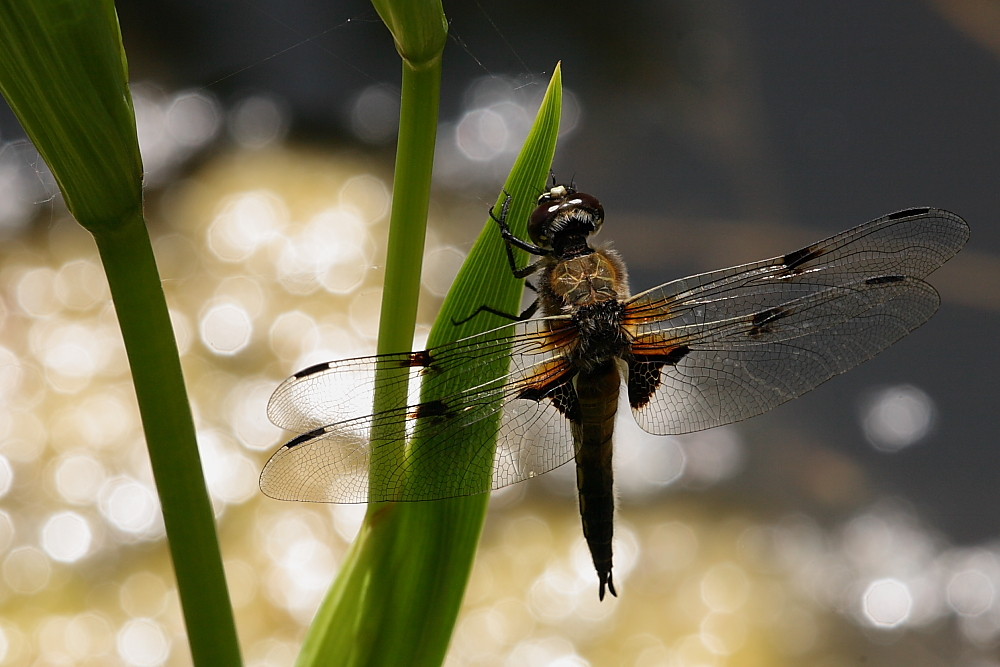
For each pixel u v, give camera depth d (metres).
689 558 0.94
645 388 0.87
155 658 0.91
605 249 0.87
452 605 0.84
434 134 0.83
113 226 0.82
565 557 0.94
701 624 0.93
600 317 0.86
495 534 0.94
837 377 1.03
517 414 0.86
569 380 0.86
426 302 1.03
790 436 0.98
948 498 0.96
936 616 0.94
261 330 0.96
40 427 0.94
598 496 0.87
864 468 0.96
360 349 0.96
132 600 0.92
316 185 1.12
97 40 0.77
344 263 1.03
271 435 0.95
